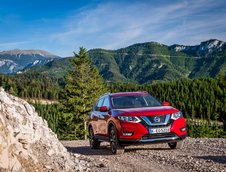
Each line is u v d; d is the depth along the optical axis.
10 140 7.25
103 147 15.26
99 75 53.72
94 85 52.66
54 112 150.38
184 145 13.72
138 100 13.22
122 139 11.83
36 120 9.03
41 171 7.66
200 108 199.25
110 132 12.68
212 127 94.06
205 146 13.12
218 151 11.62
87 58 53.31
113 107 12.98
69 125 52.09
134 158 11.03
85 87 52.00
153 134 11.70
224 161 9.64
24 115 8.40
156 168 9.12
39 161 7.97
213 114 189.62
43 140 8.75
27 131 8.05
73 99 51.28
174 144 12.69
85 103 51.88
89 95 52.06
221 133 89.62
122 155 11.93
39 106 181.50
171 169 8.88
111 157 11.62
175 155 11.14
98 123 13.92
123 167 9.53
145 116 11.80
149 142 11.73
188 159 10.14
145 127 11.69
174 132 11.88
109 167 9.56
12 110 7.89
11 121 7.66
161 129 11.73
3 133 7.10
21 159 7.34
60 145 9.77
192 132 88.50
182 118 12.22
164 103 13.18
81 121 52.31
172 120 11.93
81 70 52.81
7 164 6.83
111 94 13.80
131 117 11.82
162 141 11.80
